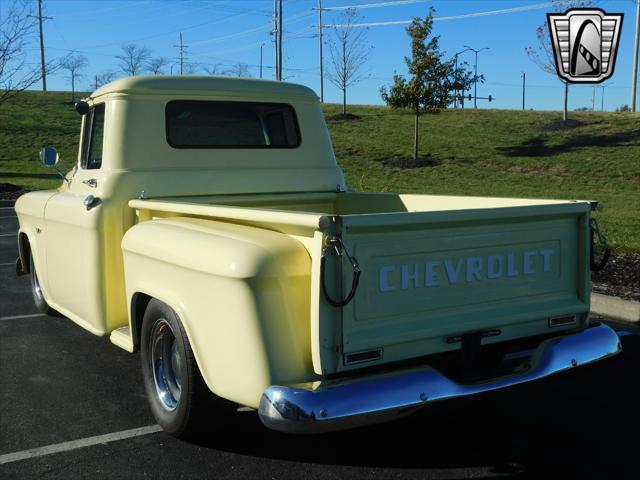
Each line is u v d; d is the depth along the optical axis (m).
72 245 4.68
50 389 4.54
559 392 4.56
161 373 3.79
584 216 3.69
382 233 2.96
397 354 3.04
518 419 4.10
